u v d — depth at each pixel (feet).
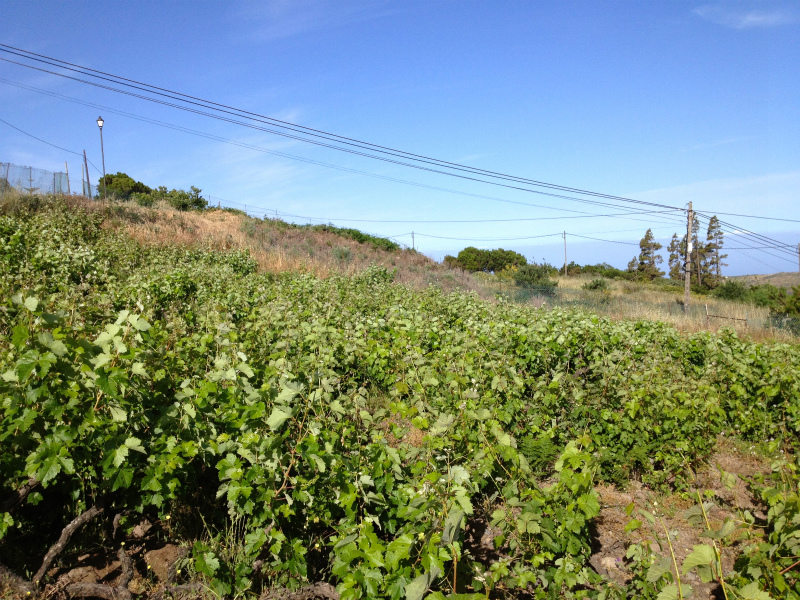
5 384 9.28
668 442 16.53
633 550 10.46
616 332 31.50
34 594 8.65
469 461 13.20
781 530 9.53
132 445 9.64
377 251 102.78
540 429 16.37
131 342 11.87
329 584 10.06
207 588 9.43
